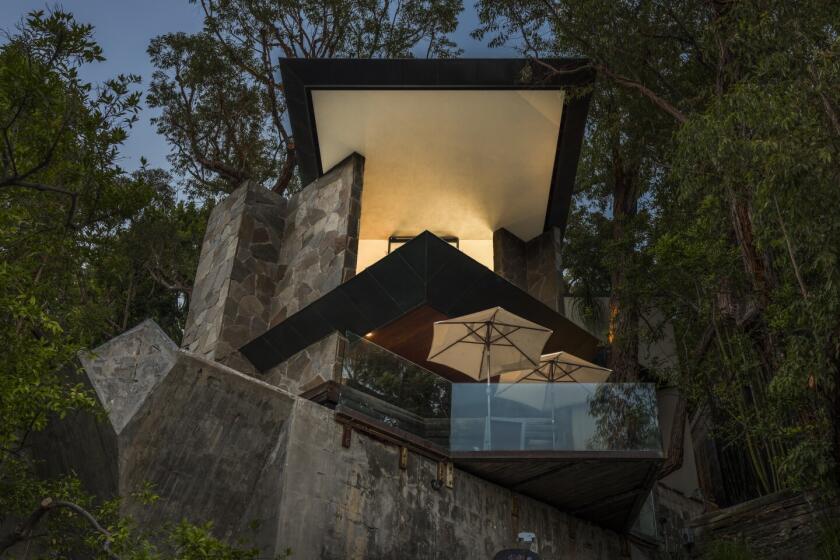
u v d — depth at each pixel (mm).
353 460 10867
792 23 10656
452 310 13984
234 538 9844
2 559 9219
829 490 10477
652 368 17938
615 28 15141
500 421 12305
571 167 16922
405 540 10977
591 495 13266
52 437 10188
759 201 9594
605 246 18188
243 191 17719
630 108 16703
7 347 7492
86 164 9023
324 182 17172
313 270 15906
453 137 16453
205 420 9609
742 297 14695
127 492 9000
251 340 15297
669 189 18562
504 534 12500
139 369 9156
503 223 18453
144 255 20312
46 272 9570
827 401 9922
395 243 18641
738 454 17250
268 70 23406
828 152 8852
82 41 8375
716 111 10750
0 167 8320
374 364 11883
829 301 9172
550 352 16547
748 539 13852
